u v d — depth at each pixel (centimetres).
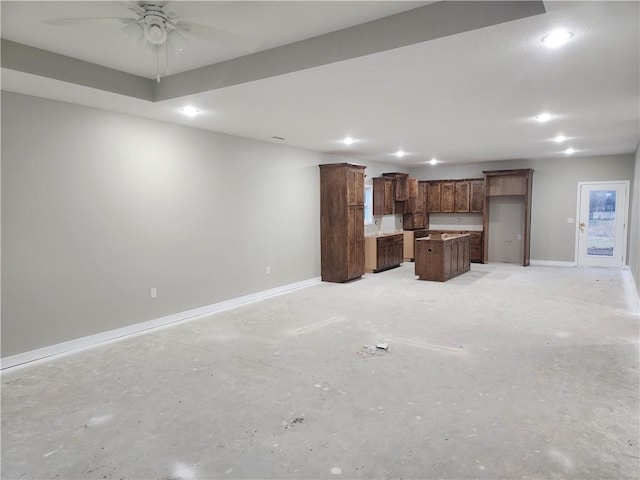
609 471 222
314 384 335
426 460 234
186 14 230
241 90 384
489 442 250
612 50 290
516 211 1020
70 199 422
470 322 500
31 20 284
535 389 320
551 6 224
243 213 626
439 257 769
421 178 1140
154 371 367
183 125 534
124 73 395
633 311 543
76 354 412
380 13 282
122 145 467
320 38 318
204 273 567
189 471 229
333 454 241
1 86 363
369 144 712
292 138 641
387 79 357
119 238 466
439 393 316
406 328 480
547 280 774
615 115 502
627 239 901
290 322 514
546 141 704
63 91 379
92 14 277
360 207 804
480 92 398
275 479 221
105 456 243
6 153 376
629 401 299
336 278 779
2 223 375
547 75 347
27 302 393
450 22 264
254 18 287
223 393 321
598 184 918
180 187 532
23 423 281
